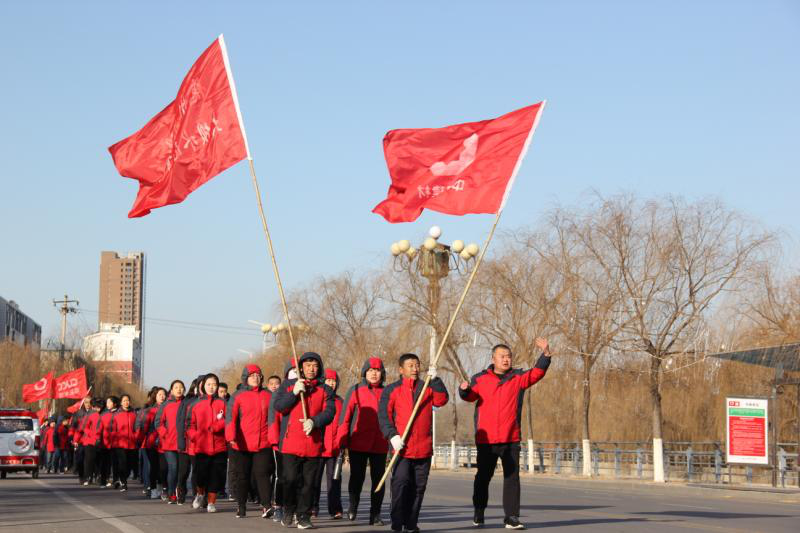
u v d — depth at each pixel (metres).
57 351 82.62
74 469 33.22
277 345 61.84
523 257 39.38
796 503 21.28
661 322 33.00
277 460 14.58
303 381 12.54
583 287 35.31
